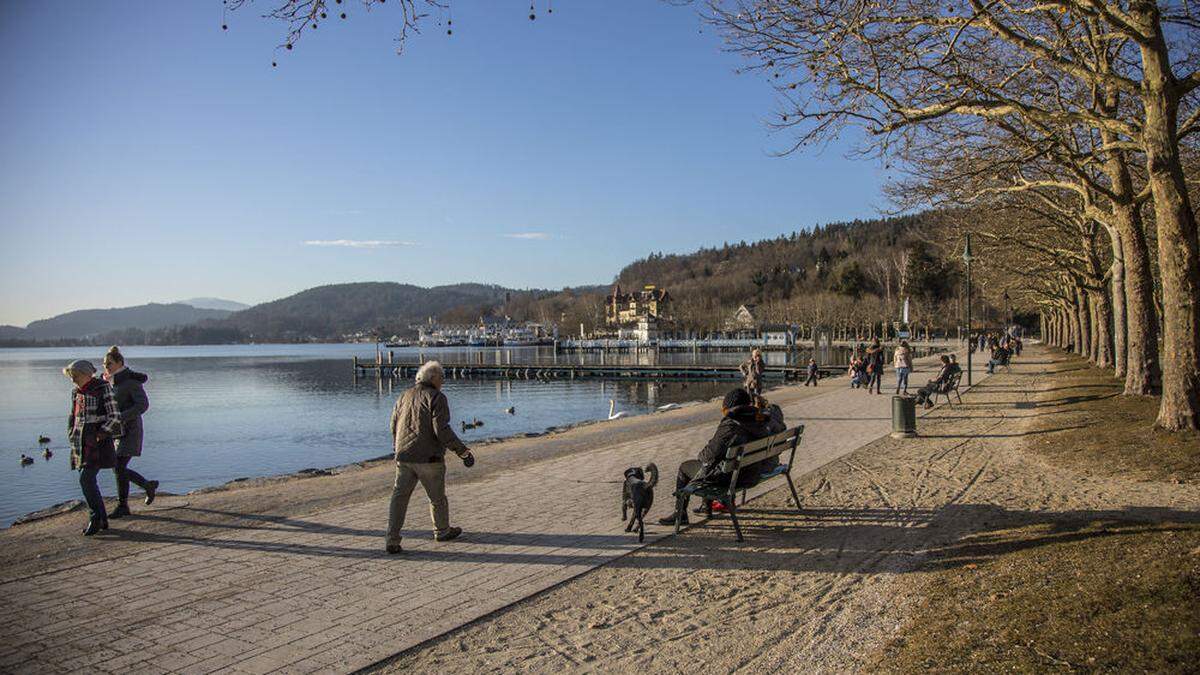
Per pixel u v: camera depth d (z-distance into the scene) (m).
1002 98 11.72
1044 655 4.07
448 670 4.59
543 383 70.56
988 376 32.91
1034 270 35.72
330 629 5.28
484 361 122.94
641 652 4.81
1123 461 10.09
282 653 4.88
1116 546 5.82
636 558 6.89
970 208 22.98
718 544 7.30
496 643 5.00
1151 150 11.05
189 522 8.45
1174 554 5.34
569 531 7.91
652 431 16.97
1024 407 18.97
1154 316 16.44
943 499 8.84
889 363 59.44
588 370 82.12
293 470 23.73
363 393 59.22
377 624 5.36
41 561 6.97
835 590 5.87
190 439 31.45
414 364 108.00
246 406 47.31
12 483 22.33
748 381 21.64
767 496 9.39
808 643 4.88
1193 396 11.03
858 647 4.77
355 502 9.51
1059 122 12.36
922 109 11.41
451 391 61.25
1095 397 18.09
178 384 71.19
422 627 5.29
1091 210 18.56
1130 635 4.12
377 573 6.55
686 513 7.98
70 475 23.67
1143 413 13.75
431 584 6.23
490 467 12.11
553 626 5.28
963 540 6.91
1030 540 6.52
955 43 12.01
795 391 29.36
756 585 6.06
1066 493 8.70
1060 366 35.78
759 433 7.68
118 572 6.65
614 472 11.53
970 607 5.03
